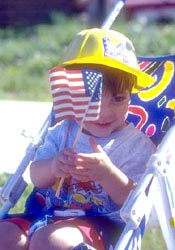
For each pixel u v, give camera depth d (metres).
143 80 1.55
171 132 1.51
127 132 1.55
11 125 3.17
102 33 1.55
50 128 1.61
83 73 1.50
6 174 2.53
